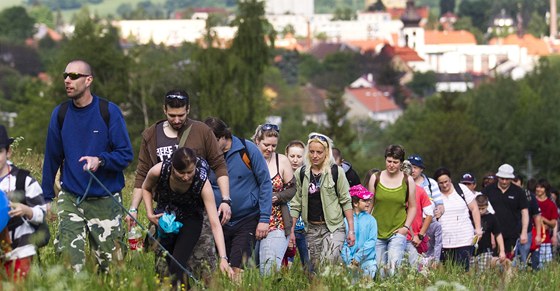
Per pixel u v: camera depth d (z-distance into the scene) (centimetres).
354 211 2095
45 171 1628
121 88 13088
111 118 1619
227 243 1859
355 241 2062
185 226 1598
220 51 13088
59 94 13425
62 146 1617
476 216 2789
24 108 13488
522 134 17700
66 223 1609
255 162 1848
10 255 1378
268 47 13338
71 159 1608
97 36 13412
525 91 18562
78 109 1614
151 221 1595
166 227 1566
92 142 1606
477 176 16562
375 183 2248
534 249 3338
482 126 18250
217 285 1512
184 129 1675
